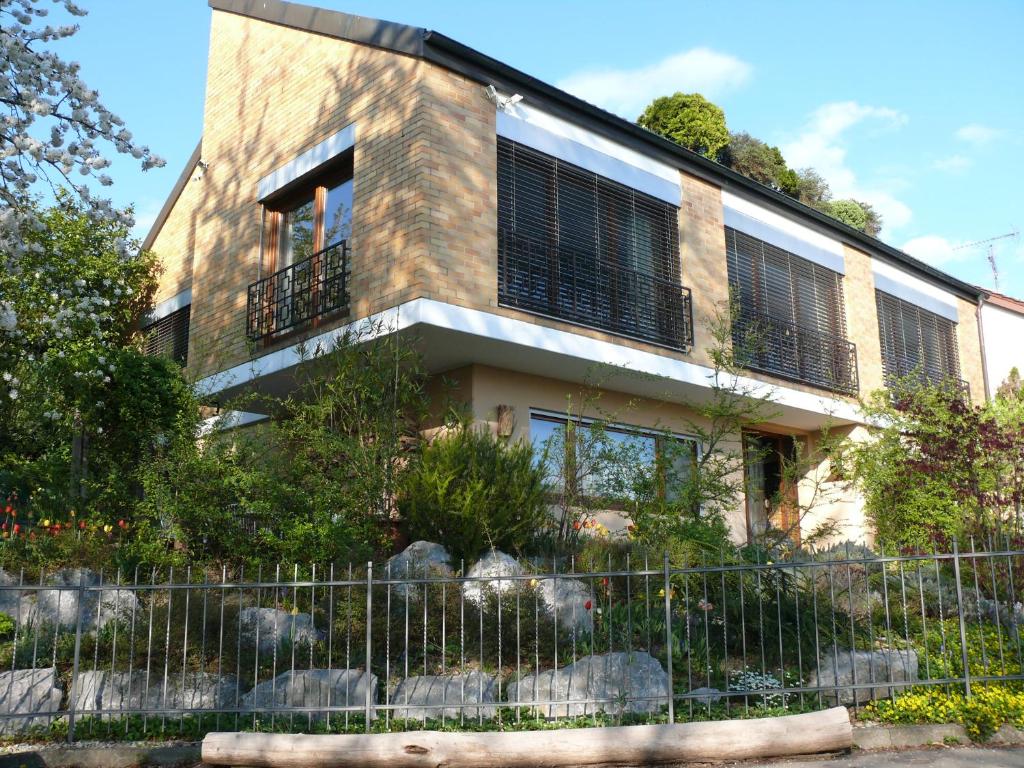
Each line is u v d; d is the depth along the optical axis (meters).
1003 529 8.89
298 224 12.59
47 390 10.84
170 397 10.13
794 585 7.30
